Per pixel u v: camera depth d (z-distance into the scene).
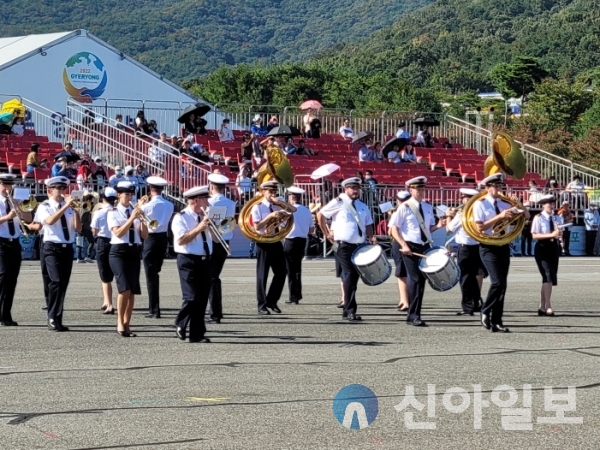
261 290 15.81
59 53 37.25
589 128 69.25
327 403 9.25
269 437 8.05
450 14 180.00
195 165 30.55
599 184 37.44
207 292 12.80
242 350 12.19
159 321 14.72
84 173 27.59
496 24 169.75
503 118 78.00
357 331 13.91
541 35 151.00
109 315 15.28
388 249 29.14
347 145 37.34
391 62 151.25
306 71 87.12
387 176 34.47
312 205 19.52
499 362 11.45
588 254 32.97
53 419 8.57
